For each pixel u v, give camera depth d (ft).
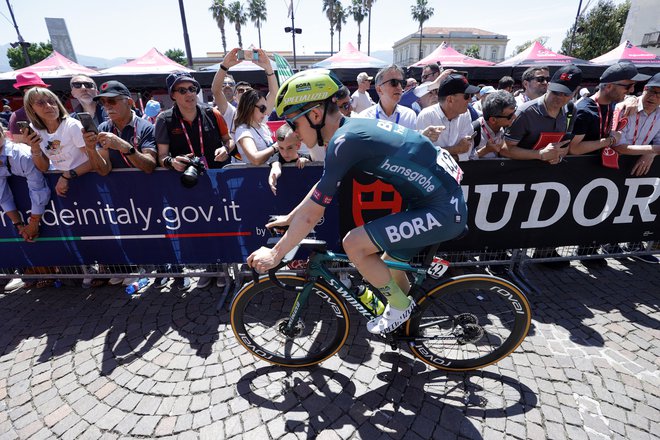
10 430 6.04
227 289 9.72
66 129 8.32
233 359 7.49
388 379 6.87
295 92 5.05
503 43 226.79
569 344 7.64
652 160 8.96
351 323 8.48
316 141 5.54
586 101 9.18
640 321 8.36
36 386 6.93
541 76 12.15
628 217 9.70
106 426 6.06
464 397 6.41
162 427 6.01
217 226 9.25
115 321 8.85
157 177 8.80
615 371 6.91
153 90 33.14
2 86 29.37
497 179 8.90
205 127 9.44
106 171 8.55
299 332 7.01
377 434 5.79
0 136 8.05
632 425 5.80
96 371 7.27
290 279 6.56
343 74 33.32
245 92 9.07
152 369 7.27
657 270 10.66
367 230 5.41
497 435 5.70
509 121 8.29
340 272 9.75
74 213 9.13
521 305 6.34
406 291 6.85
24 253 9.59
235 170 8.70
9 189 8.86
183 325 8.64
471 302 9.14
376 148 4.98
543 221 9.46
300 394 6.58
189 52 39.75
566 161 8.93
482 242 9.53
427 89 11.75
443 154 5.60
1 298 10.02
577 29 85.51
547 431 5.73
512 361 7.20
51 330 8.57
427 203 5.51
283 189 8.84
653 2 72.95
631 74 8.51
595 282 10.07
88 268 10.31
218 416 6.18
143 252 9.57
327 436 5.78
